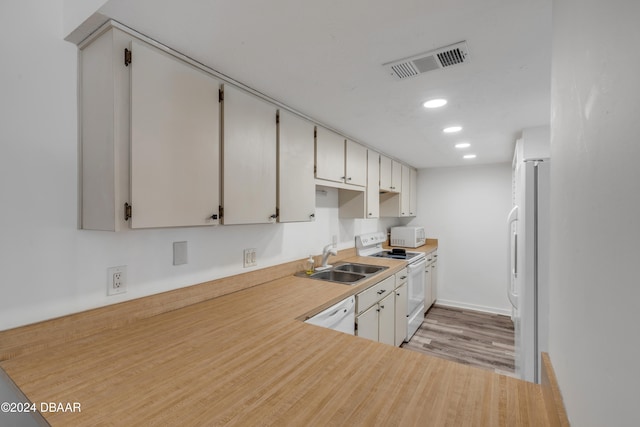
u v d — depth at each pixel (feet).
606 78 1.54
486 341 10.84
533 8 3.28
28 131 3.62
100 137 3.72
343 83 5.28
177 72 4.20
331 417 2.51
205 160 4.56
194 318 4.77
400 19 3.52
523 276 5.70
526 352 5.62
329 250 8.77
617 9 1.41
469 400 2.75
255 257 6.86
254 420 2.48
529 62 4.49
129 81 3.67
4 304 3.48
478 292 14.33
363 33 3.81
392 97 5.87
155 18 3.49
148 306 4.76
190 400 2.73
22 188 3.59
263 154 5.63
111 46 3.55
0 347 3.39
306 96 5.86
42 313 3.75
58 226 3.87
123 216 3.60
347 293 6.35
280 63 4.59
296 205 6.48
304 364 3.39
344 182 8.58
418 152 11.15
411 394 2.84
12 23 3.51
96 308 4.22
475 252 14.39
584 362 1.80
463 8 3.30
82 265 4.10
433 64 4.59
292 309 5.19
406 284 10.46
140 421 2.45
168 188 4.06
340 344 3.90
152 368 3.28
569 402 2.11
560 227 2.56
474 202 14.42
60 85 3.86
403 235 14.12
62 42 3.88
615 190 1.41
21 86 3.57
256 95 5.62
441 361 3.46
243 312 5.05
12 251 3.53
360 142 9.49
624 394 1.27
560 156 2.57
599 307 1.59
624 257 1.30
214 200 4.70
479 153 11.35
